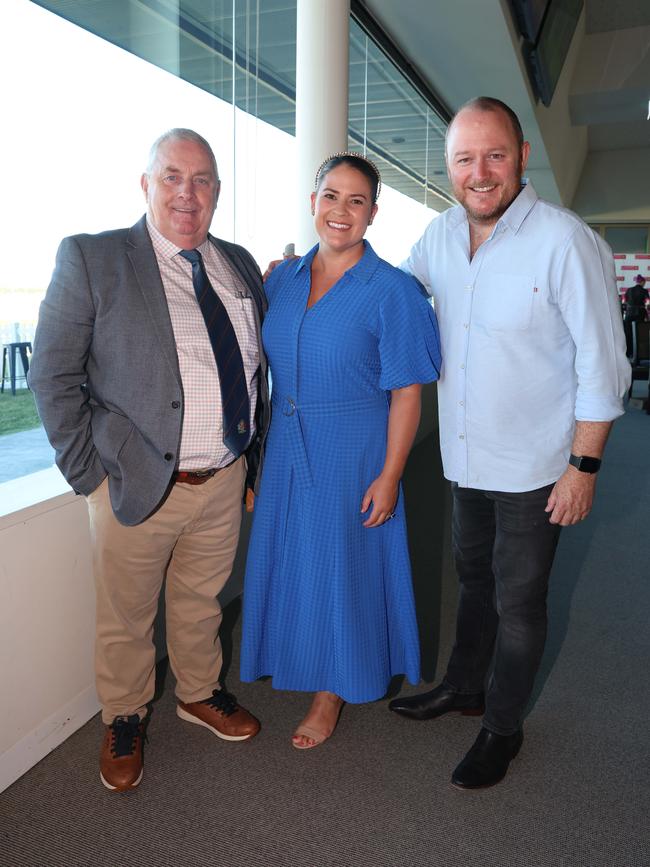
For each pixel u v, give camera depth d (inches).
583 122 353.7
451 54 190.2
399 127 243.9
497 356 65.2
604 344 61.1
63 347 60.5
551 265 61.6
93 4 107.0
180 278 65.5
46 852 61.4
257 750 76.4
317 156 127.5
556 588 121.7
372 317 65.8
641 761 75.9
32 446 80.6
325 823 65.7
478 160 60.9
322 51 124.1
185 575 74.5
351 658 72.1
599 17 275.7
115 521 65.3
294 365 68.0
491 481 68.3
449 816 67.0
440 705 82.7
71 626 75.3
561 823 66.3
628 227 554.9
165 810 66.9
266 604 74.9
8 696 68.2
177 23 125.2
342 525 70.1
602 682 92.0
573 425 66.0
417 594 117.2
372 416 69.5
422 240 72.5
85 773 71.5
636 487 182.9
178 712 81.7
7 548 66.1
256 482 77.4
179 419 63.3
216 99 115.3
